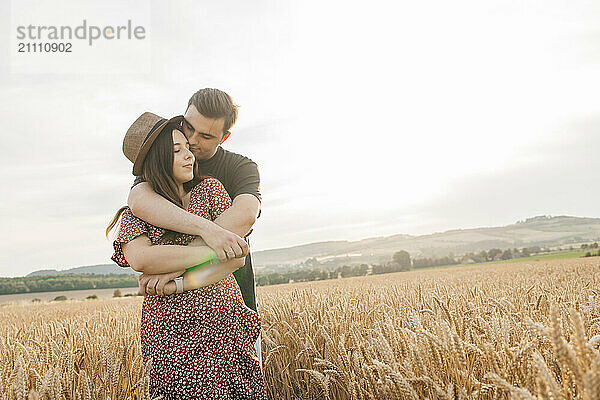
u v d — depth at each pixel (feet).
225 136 10.59
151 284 7.89
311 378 12.14
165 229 8.14
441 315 11.30
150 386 8.13
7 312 56.95
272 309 20.06
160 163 8.16
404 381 7.16
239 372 8.07
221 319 8.04
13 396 8.02
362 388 8.46
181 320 7.92
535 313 12.23
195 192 8.55
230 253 7.72
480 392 7.39
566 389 6.34
